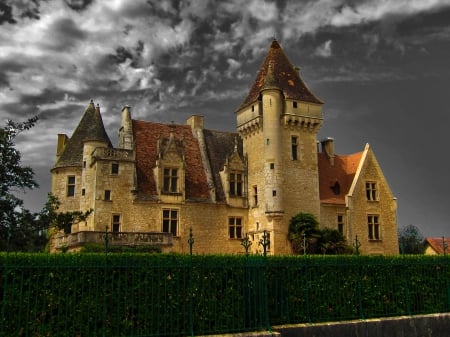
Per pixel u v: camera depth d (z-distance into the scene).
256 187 39.34
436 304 20.28
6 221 22.67
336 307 17.80
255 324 15.37
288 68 43.16
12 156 23.67
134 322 13.45
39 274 12.19
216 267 15.09
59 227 29.27
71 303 12.59
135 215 34.25
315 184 40.22
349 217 40.91
